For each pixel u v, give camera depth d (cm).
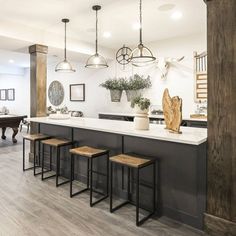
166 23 423
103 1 331
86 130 337
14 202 278
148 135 237
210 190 214
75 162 356
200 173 221
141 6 348
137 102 272
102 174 297
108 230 221
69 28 448
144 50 335
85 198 292
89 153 271
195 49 494
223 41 201
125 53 579
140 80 569
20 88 992
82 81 735
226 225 206
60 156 383
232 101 200
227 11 199
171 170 241
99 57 390
